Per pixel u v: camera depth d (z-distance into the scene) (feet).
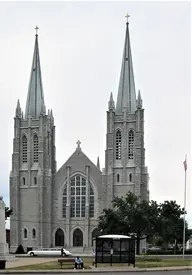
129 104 546.26
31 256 382.63
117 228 383.24
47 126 557.33
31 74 578.25
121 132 536.83
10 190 544.62
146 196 522.06
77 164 545.44
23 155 553.64
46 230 531.91
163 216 422.41
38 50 584.81
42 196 533.55
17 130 556.51
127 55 564.30
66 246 527.81
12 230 531.91
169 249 500.74
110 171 526.57
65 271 173.99
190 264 224.53
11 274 165.58
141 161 526.98
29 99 568.00
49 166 551.59
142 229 383.86
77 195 539.29
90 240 526.57
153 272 174.29
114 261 209.87
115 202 424.87
